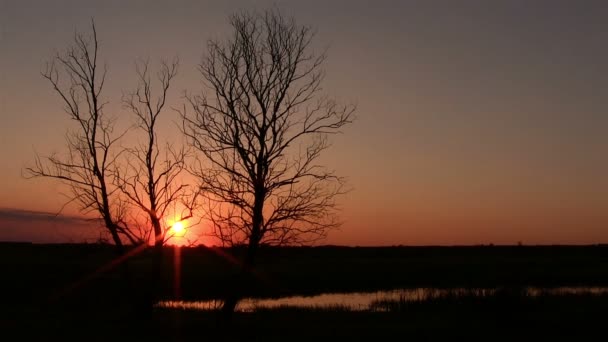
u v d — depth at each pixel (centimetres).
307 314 3045
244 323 2627
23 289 4188
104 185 2695
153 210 2706
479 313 3109
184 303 3950
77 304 3597
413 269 6706
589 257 9812
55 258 6075
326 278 5694
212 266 6025
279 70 2423
